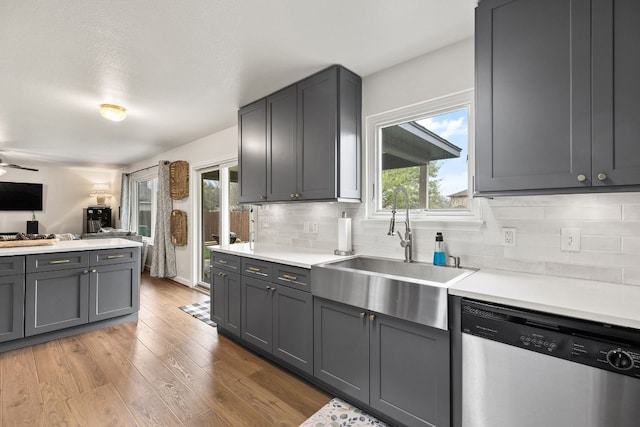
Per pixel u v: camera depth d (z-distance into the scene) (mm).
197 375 2217
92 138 4387
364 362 1752
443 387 1438
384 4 1611
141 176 6266
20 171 6691
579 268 1555
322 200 2291
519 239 1731
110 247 3068
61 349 2605
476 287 1399
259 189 2852
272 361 2416
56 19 1701
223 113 3285
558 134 1323
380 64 2248
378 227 2340
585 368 1062
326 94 2279
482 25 1526
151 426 1697
